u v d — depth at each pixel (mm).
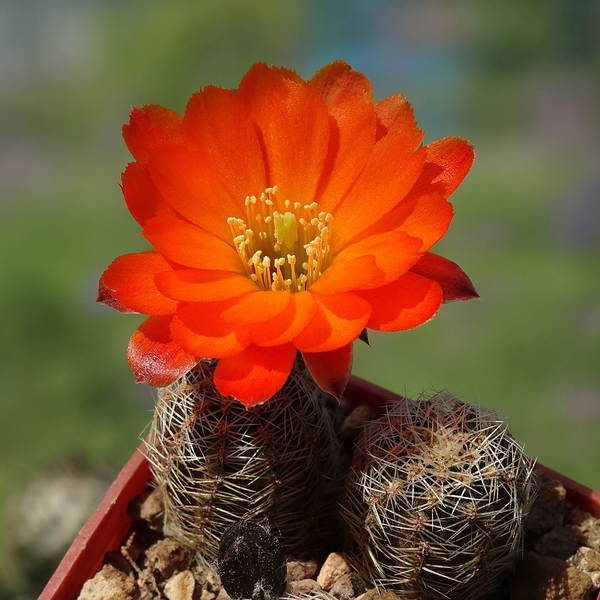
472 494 167
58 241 486
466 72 632
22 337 422
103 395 396
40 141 573
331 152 175
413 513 167
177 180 169
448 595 173
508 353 399
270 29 651
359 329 159
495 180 531
